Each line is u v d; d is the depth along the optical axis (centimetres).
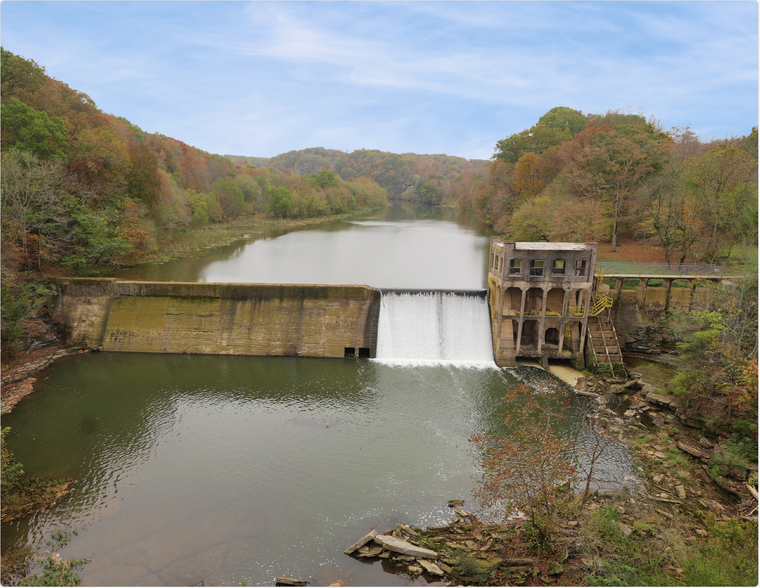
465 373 5884
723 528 3042
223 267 10088
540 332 6038
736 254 5722
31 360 5925
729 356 4303
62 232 7412
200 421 4778
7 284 5803
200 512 3544
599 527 3098
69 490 3766
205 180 18050
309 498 3691
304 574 2994
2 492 3706
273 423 4747
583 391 5384
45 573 2953
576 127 14700
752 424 4075
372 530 3331
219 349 6378
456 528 3356
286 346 6344
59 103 8744
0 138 7206
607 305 5897
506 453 3288
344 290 6331
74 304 6544
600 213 8475
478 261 11162
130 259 9375
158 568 3038
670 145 9369
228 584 2923
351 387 5481
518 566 2917
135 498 3691
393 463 4131
